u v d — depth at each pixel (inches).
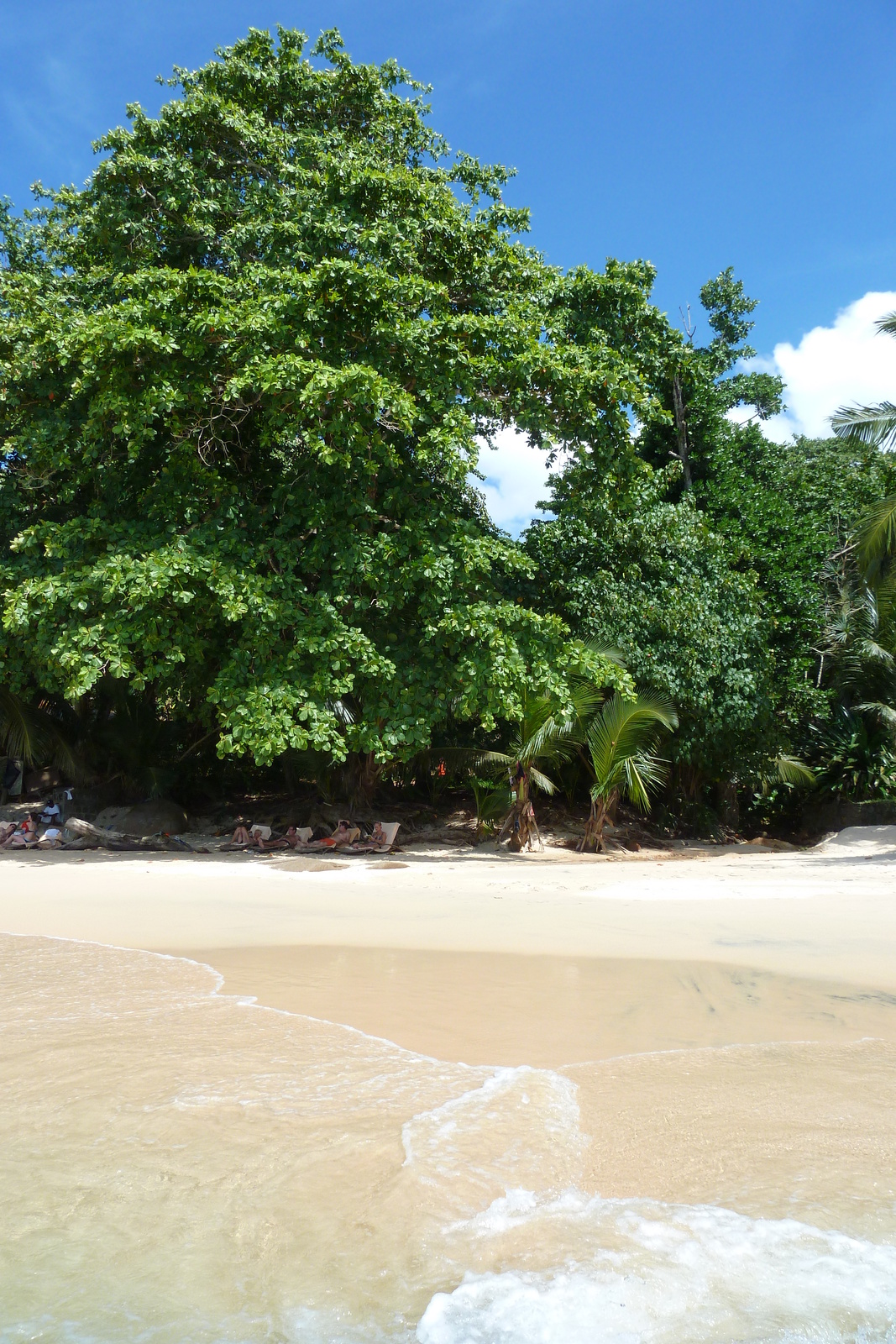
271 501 663.1
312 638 574.9
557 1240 117.4
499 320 641.0
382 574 599.2
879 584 807.7
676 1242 116.8
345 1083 177.3
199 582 584.4
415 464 684.7
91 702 861.8
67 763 826.8
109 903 416.2
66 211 829.8
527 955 298.2
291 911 393.4
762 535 922.7
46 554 618.5
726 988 251.4
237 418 653.9
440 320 630.5
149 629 582.9
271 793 979.9
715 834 885.8
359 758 795.4
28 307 683.4
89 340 570.6
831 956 291.0
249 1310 103.7
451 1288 107.0
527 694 645.3
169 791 858.8
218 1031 212.7
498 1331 98.6
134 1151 146.6
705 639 753.0
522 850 700.7
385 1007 233.6
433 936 333.4
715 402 1039.6
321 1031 213.0
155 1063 189.0
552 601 788.0
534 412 640.4
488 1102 165.8
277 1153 144.9
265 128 721.6
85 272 744.3
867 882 479.8
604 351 672.4
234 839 689.0
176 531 620.4
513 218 741.9
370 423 611.8
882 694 863.7
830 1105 162.9
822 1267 110.8
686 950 302.7
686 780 909.2
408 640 658.2
